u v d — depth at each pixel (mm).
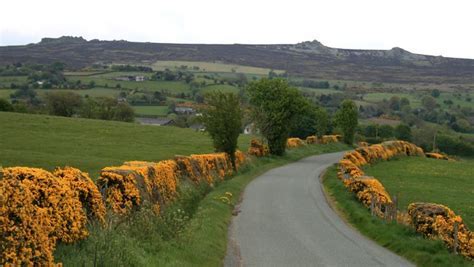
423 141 126000
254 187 37031
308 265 16000
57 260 10328
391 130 133000
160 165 22234
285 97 63781
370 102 197250
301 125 102750
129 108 111625
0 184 8805
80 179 13344
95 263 10211
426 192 40406
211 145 62656
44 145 50219
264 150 62156
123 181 16484
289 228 22578
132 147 55844
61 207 11312
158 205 18969
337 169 49031
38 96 134000
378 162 67125
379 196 27625
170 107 134500
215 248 16891
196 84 172000
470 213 31828
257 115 63250
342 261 16750
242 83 191125
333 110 176000
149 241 14078
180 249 14742
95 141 57906
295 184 39719
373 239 20922
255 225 22922
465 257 17156
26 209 9234
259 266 15508
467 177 55719
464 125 153625
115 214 14438
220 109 42719
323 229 22688
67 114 111625
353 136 104375
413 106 190875
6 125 62062
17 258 8750
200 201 26094
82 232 11828
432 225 19312
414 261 17156
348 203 29125
